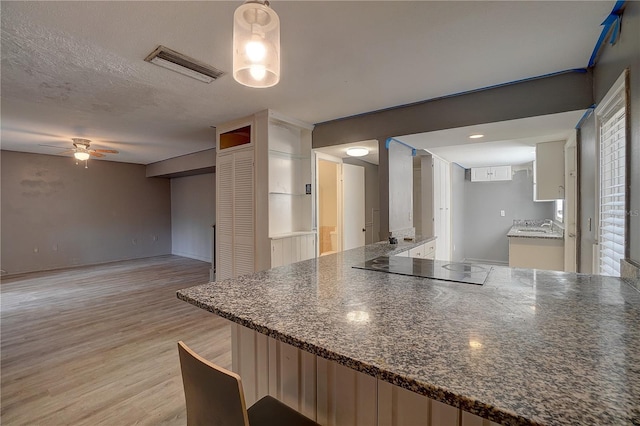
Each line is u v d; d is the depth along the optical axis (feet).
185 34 6.13
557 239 12.83
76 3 5.14
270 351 4.31
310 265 6.10
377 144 11.85
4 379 7.19
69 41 6.35
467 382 2.01
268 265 11.36
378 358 2.34
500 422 1.74
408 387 2.07
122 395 6.59
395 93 9.25
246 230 12.18
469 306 3.51
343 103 10.20
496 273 5.23
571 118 8.34
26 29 5.90
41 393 6.65
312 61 7.23
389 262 6.41
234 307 3.51
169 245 26.21
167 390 6.77
